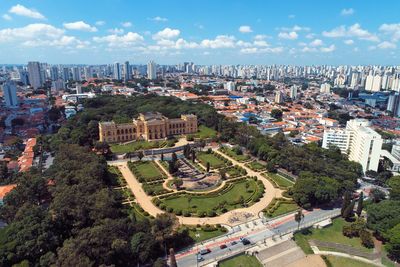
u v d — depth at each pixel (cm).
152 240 10694
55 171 16138
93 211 11800
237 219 14000
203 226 13225
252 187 17325
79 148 19162
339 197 16725
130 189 16900
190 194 16312
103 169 17000
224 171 18500
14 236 10156
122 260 10375
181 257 11225
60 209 11525
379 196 16038
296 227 13488
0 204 14012
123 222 11112
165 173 19275
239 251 11606
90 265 8800
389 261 11500
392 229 11619
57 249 10031
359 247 12394
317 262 11300
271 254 11606
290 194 16438
